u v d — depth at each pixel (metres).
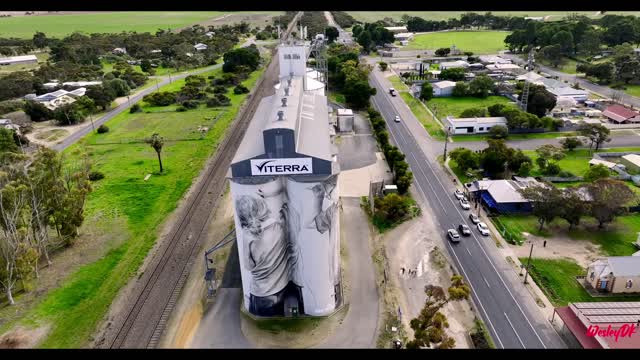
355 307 65.00
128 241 83.06
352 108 159.75
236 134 138.12
